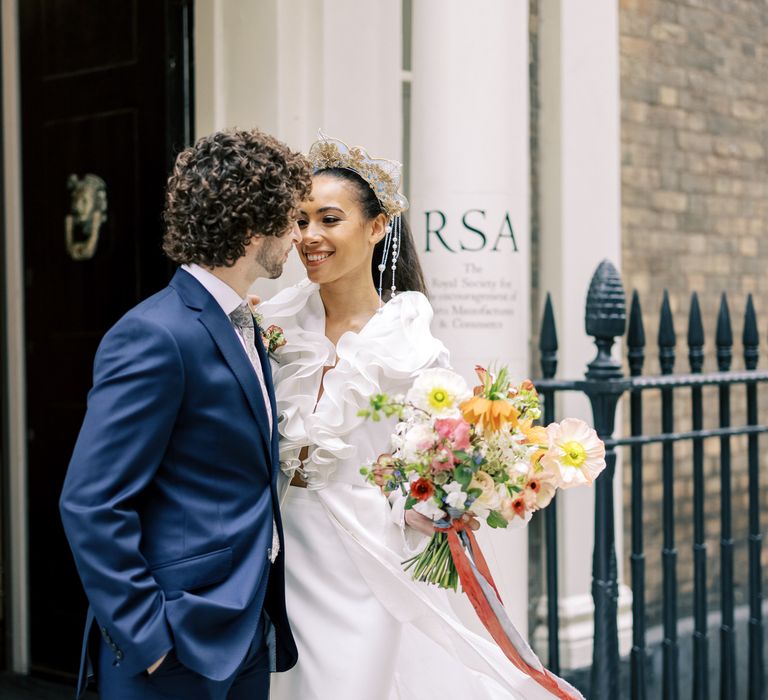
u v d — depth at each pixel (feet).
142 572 6.36
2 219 14.25
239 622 6.83
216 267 7.04
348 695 7.89
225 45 12.36
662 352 12.23
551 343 11.82
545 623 14.73
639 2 17.07
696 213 17.92
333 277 8.47
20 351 14.21
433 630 8.24
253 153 6.91
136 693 6.72
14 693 13.43
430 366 8.24
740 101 18.71
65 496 6.34
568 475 7.42
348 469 8.21
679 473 17.62
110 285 13.38
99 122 13.42
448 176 12.38
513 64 12.68
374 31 12.64
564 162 14.84
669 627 12.29
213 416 6.77
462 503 7.28
